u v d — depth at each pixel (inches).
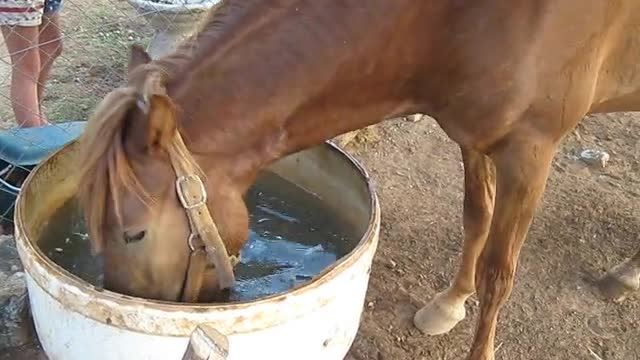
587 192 123.6
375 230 72.9
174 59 64.9
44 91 131.3
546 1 69.7
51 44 121.0
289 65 66.3
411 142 133.0
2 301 91.2
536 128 74.4
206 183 64.4
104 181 59.4
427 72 72.5
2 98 130.2
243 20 65.9
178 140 61.0
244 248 84.6
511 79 70.9
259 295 78.2
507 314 102.0
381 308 100.8
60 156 81.9
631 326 102.0
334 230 87.3
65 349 69.3
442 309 96.8
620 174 128.9
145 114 57.7
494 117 72.9
